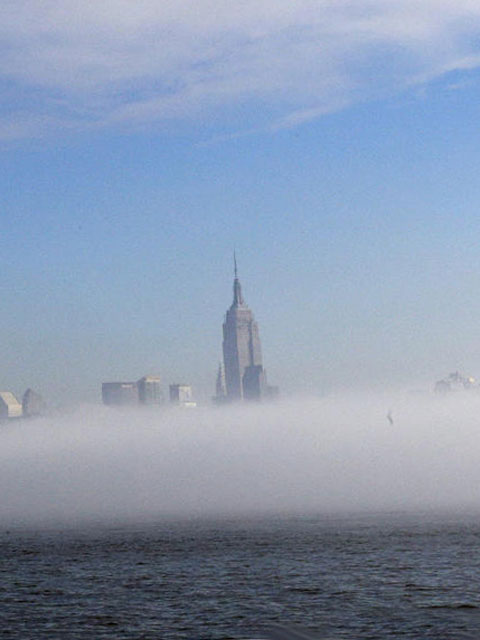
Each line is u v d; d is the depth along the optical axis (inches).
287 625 3117.6
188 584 4335.6
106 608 3604.8
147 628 3129.9
